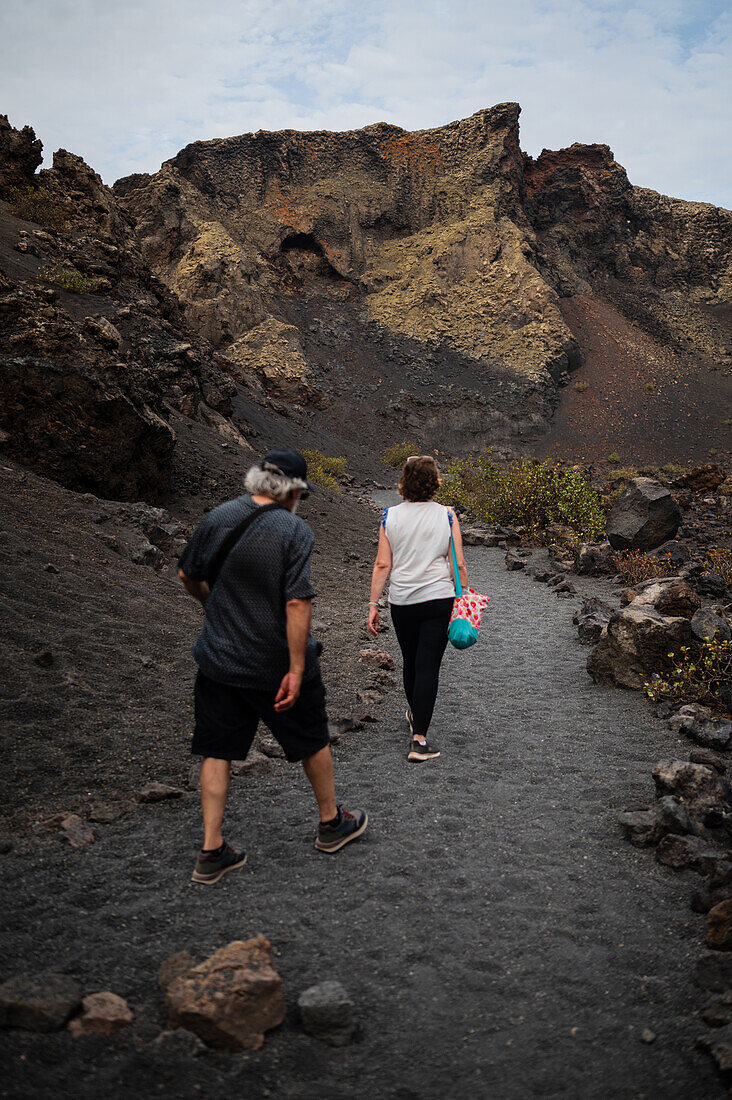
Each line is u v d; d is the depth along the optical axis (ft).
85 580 20.59
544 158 275.59
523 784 12.66
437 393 192.75
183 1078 5.57
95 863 9.19
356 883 8.97
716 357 235.81
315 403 178.09
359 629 24.56
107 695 14.80
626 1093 5.68
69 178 78.43
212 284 188.65
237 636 8.55
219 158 230.89
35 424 29.04
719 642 18.08
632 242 272.92
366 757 13.79
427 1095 5.60
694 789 11.05
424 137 253.24
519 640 24.23
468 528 50.88
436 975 7.20
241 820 10.66
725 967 7.18
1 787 10.89
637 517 38.45
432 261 226.79
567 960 7.52
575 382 209.56
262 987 6.21
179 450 45.03
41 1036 5.88
